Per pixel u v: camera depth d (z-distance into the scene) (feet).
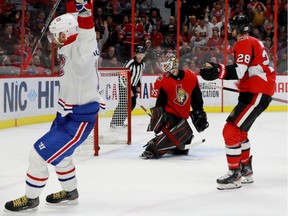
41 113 38.99
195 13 47.93
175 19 47.83
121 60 46.47
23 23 38.58
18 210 15.76
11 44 37.91
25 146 28.89
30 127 36.65
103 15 46.19
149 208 16.42
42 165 15.48
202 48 47.73
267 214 15.78
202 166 23.04
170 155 25.66
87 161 24.17
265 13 49.16
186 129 24.70
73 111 15.20
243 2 49.29
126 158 24.95
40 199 17.38
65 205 16.67
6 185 19.52
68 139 15.33
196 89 24.54
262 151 27.09
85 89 15.16
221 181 18.67
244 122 18.63
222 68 18.01
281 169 22.47
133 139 31.14
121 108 29.40
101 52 46.09
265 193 18.28
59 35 15.16
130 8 46.65
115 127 29.99
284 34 49.08
